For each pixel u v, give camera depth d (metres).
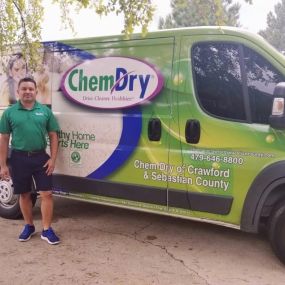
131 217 4.34
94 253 3.43
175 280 2.97
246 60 3.13
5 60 4.20
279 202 3.10
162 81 3.38
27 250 3.49
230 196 3.15
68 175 3.91
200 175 3.25
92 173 3.76
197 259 3.32
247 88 3.11
